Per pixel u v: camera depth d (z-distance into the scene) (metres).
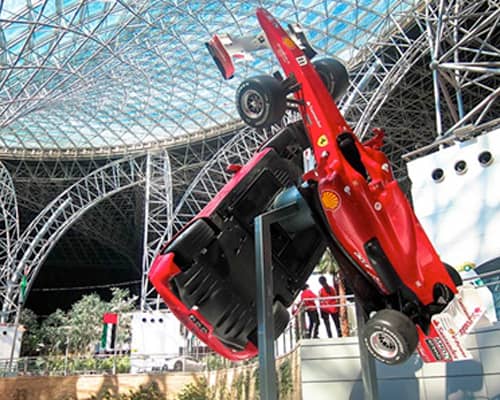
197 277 6.32
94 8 29.06
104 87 38.69
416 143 48.56
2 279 55.66
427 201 17.30
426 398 10.58
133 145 52.66
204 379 26.78
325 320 12.78
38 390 26.88
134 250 81.31
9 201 62.62
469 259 15.81
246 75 38.78
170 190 51.84
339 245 5.90
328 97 6.16
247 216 6.60
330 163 5.75
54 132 50.94
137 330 37.38
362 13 32.94
